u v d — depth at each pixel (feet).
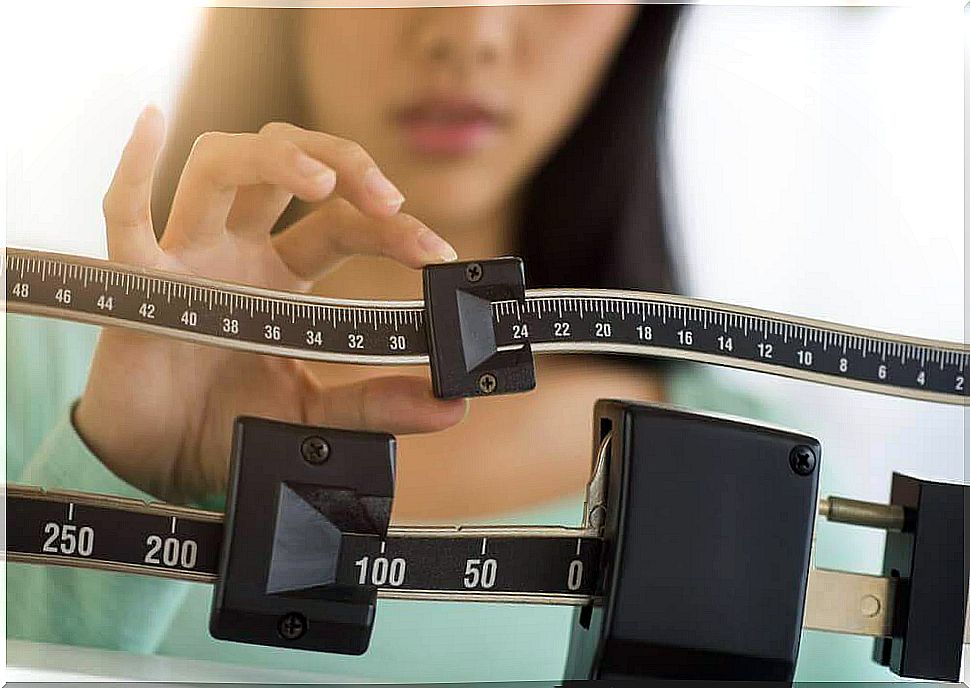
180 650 2.43
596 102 2.49
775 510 2.25
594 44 2.48
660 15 2.50
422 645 2.46
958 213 2.56
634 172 2.49
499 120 2.46
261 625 2.19
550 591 2.31
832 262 2.53
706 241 2.50
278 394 2.43
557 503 2.46
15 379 2.39
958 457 2.55
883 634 2.42
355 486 2.20
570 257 2.47
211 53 2.43
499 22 2.46
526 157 2.47
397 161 2.45
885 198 2.54
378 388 2.42
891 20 2.54
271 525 2.17
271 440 2.18
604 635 2.22
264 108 2.43
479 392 2.43
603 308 2.47
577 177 2.48
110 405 2.41
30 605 2.40
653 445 2.22
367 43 2.45
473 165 2.46
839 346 2.53
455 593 2.27
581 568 2.31
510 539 2.30
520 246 2.47
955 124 2.55
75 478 2.41
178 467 2.43
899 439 2.54
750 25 2.52
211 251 2.42
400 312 2.43
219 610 2.18
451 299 2.43
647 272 2.49
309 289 2.43
